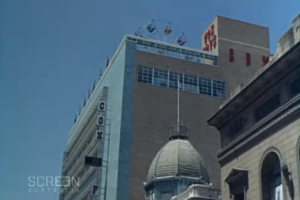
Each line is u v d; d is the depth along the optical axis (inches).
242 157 1553.9
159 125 3179.1
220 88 3472.0
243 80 3545.8
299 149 1272.1
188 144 2778.1
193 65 3474.4
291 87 1354.6
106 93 3462.1
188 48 3575.3
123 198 2910.9
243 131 1589.6
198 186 2047.2
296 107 1298.0
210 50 3737.7
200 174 2637.8
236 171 1541.6
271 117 1407.5
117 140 3088.1
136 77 3265.3
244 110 1604.3
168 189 2564.0
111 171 3083.2
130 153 3038.9
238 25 3732.8
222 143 1738.4
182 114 3277.6
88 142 3673.7
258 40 3735.2
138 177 2994.6
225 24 3700.8
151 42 3491.6
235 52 3629.4
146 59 3353.8
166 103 3265.3
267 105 1469.0
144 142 3097.9
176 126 2928.2
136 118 3147.1
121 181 2947.8
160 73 3353.8
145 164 3041.3
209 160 3198.8
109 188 3053.6
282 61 1352.1
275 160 1412.4
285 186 1293.1
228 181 1598.2
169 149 2719.0
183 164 2628.0
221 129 1766.7
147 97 3233.3
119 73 3331.7
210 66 3516.2
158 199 2564.0
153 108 3216.0
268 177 1429.6
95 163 3152.1
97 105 3506.4
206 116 3334.2
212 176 3154.5
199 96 3378.4
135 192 2950.3
